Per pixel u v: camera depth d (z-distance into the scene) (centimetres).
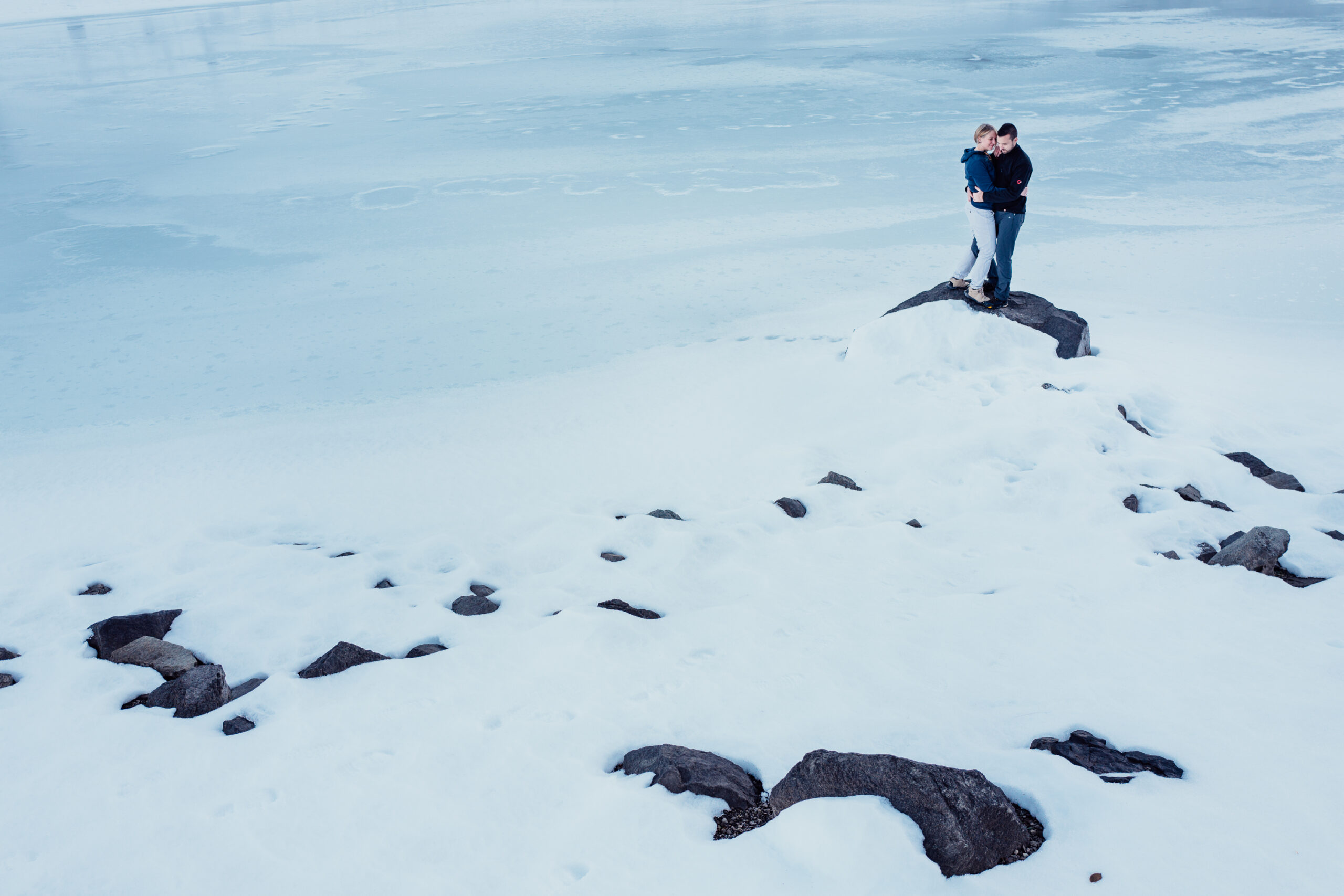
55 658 503
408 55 4822
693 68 3834
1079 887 275
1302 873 271
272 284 1578
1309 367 987
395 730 402
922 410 828
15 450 964
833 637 466
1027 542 583
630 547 626
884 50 4025
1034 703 388
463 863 312
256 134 2961
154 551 669
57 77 4791
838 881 283
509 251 1708
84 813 354
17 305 1512
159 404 1098
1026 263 1470
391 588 594
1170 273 1384
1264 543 510
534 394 1046
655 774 349
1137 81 3112
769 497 714
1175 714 365
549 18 6544
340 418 1012
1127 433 745
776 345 1151
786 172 2192
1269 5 5394
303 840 329
